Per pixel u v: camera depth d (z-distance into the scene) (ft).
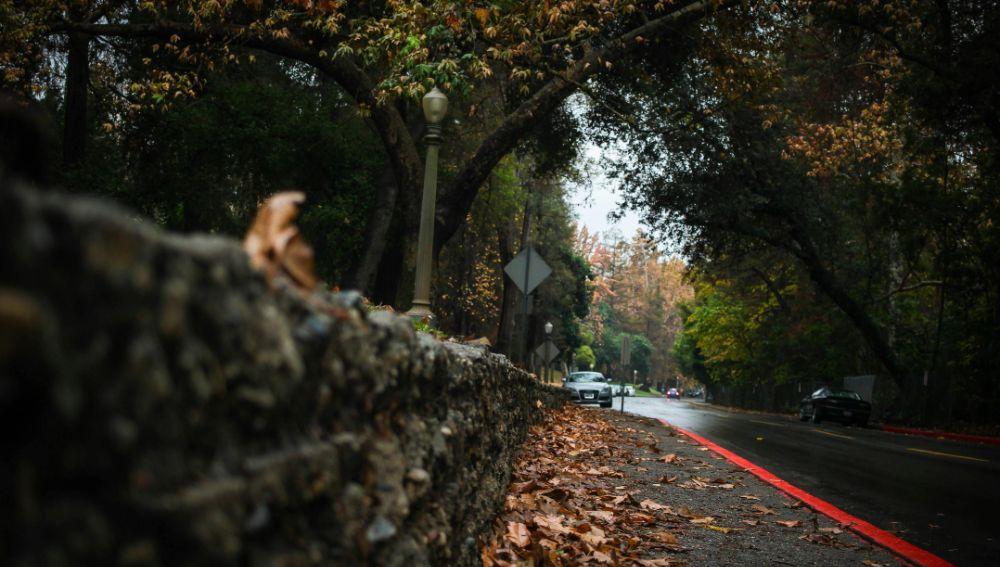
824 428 92.07
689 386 529.45
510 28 50.24
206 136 73.82
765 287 161.58
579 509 22.77
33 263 3.06
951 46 76.02
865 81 99.04
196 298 4.36
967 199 101.55
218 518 4.40
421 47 47.98
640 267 583.17
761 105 91.91
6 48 50.29
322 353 6.37
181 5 56.13
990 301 102.06
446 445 11.40
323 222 79.46
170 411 4.12
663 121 88.79
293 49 58.95
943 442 75.36
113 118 76.74
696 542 21.25
